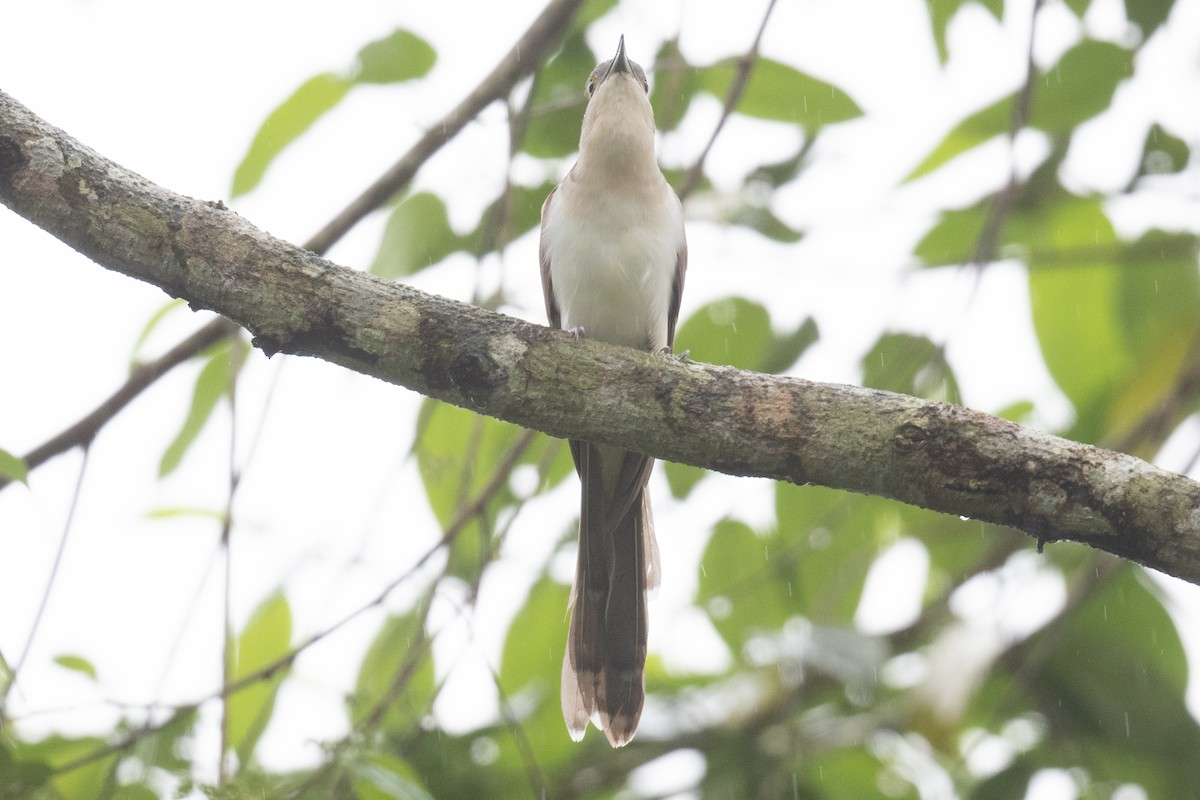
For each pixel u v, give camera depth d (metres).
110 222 6.21
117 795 7.62
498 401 6.29
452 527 8.33
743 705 10.21
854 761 10.20
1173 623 9.86
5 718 7.06
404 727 9.52
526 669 10.36
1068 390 10.44
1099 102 9.48
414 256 9.15
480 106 8.40
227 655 7.58
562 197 9.27
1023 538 9.80
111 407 7.72
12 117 6.27
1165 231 10.16
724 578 10.45
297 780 7.70
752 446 6.04
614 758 10.20
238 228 6.31
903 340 9.89
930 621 9.72
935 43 9.72
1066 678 9.95
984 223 9.91
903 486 5.85
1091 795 9.55
